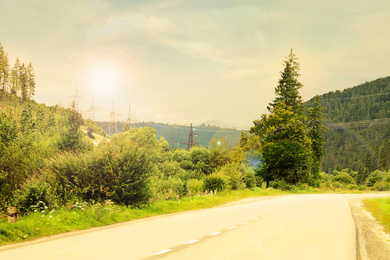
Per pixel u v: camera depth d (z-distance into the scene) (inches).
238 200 1165.1
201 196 1080.2
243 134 2824.8
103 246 346.3
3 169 897.5
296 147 2361.0
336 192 2613.2
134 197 713.6
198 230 468.1
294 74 3110.2
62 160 692.7
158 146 4439.0
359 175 7716.5
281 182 2237.9
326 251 351.3
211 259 292.5
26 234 394.6
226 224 536.4
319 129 3122.5
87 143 1989.4
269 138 2468.0
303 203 1075.3
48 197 571.2
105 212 558.3
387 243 439.5
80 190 659.4
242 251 331.0
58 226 450.9
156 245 352.8
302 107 3097.9
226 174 1646.2
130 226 511.5
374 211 898.7
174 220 593.0
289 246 368.5
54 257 292.7
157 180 1051.9
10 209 427.8
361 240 440.8
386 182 4424.2
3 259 285.6
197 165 3026.6
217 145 2876.5
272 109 3088.1
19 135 1025.5
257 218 627.5
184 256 301.1
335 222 607.5
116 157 703.7
